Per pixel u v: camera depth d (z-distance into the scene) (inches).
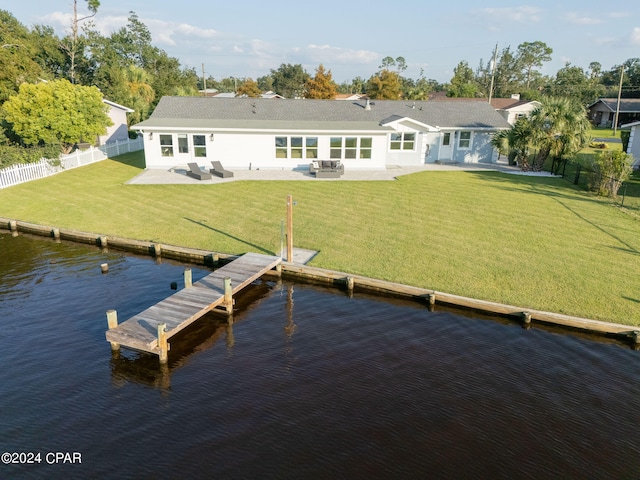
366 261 589.6
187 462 284.8
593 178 984.3
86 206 831.7
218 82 5354.3
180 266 605.9
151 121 1187.3
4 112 1185.4
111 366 391.2
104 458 288.7
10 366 386.6
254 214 789.9
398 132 1284.4
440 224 744.3
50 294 520.1
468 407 340.2
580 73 4136.3
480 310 484.1
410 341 433.7
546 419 328.8
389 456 291.1
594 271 559.2
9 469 279.1
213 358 405.4
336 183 1047.0
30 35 2075.5
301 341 433.7
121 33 2819.9
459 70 4286.4
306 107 1384.1
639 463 290.4
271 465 282.5
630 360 404.8
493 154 1398.9
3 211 794.2
